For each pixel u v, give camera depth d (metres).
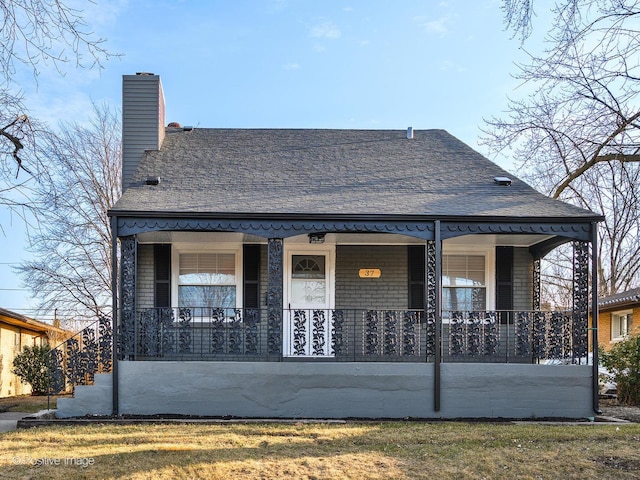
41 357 17.09
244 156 12.74
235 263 11.73
